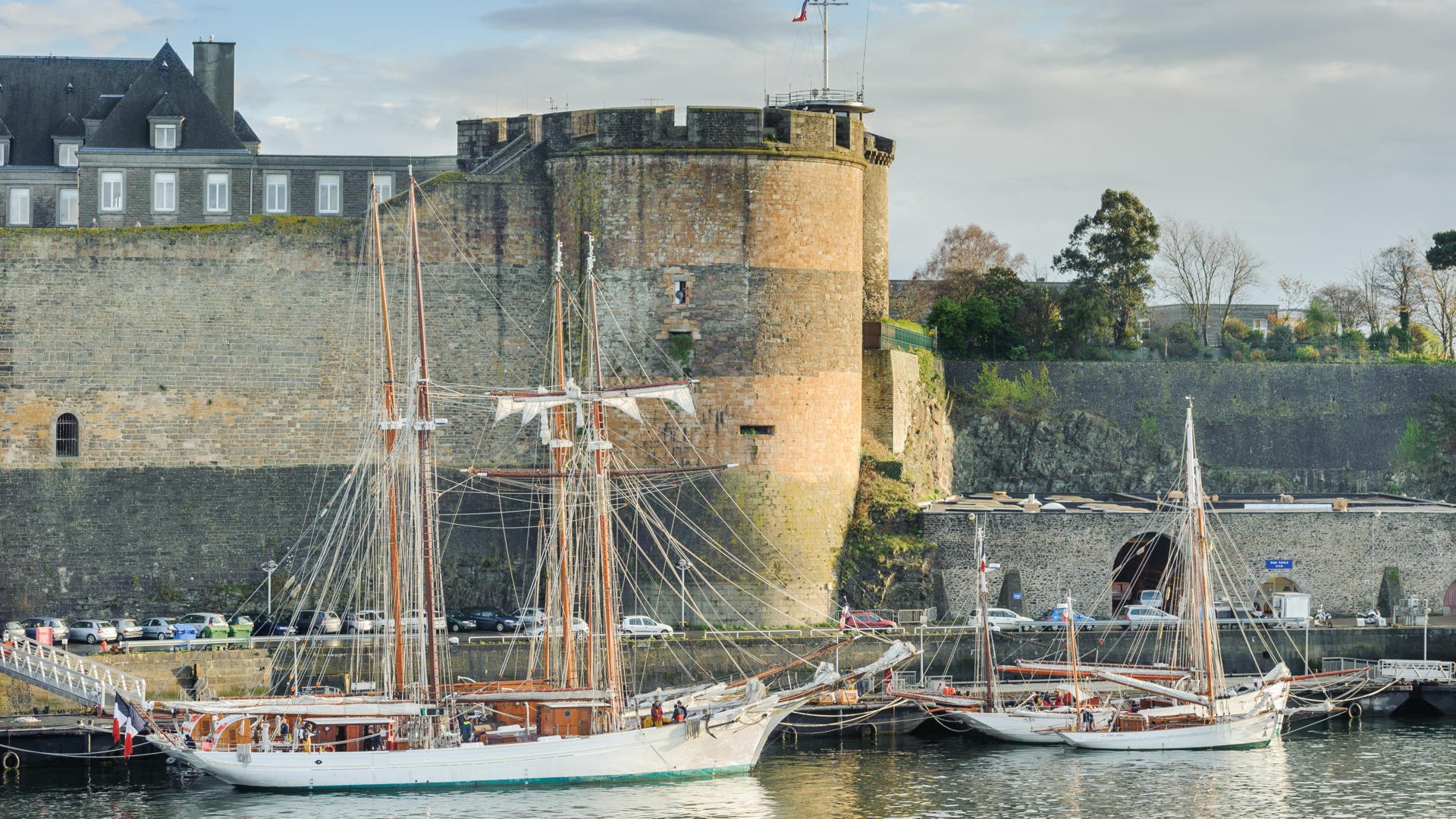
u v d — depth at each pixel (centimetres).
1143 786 17862
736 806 17000
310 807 16888
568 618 19412
